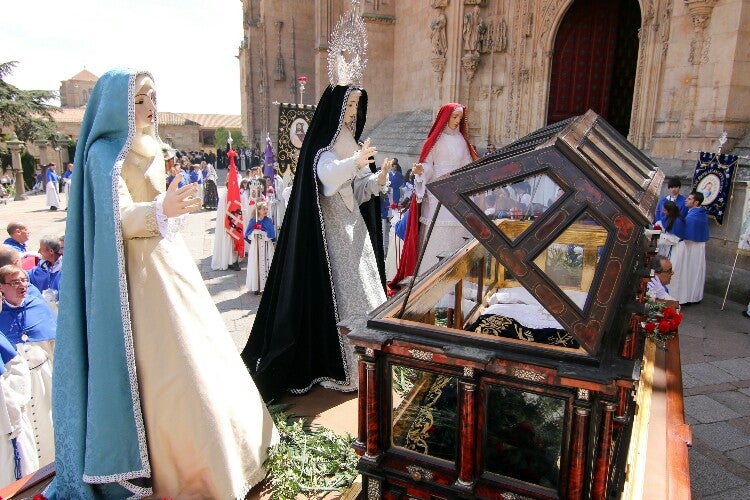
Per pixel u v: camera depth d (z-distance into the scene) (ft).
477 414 5.86
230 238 29.96
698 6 25.20
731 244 23.81
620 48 41.45
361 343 6.05
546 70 40.73
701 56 25.90
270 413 9.12
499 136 45.75
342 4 75.51
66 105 202.59
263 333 10.89
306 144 10.02
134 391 6.73
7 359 9.91
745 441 12.62
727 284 24.07
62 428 6.97
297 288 9.97
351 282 10.24
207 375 7.07
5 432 9.64
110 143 6.87
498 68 45.06
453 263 8.76
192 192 6.68
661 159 28.22
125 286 6.66
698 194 22.74
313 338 10.40
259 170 41.06
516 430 5.78
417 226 15.92
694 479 11.20
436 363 5.95
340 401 10.02
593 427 5.29
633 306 7.30
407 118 61.46
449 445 6.23
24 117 93.66
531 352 5.44
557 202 5.30
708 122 25.61
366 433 6.52
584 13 40.65
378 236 11.66
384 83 67.51
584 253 5.59
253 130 119.65
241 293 25.29
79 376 6.84
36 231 46.47
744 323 20.85
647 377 10.91
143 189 7.45
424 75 58.90
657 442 8.46
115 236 6.58
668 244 22.70
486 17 44.65
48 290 14.19
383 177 10.61
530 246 5.31
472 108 46.68
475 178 5.55
